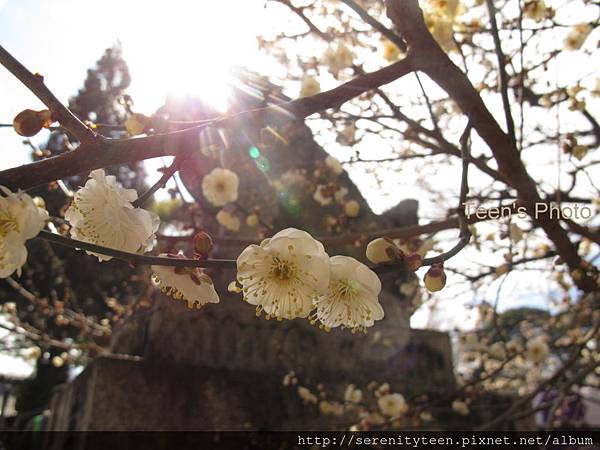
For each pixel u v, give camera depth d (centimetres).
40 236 96
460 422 440
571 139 261
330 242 262
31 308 923
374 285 117
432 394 440
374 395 428
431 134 282
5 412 1060
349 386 386
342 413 398
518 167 233
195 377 365
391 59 286
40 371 1027
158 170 194
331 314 121
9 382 1079
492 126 210
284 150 425
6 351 897
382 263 121
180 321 389
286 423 380
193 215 303
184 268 115
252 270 115
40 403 1004
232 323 406
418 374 461
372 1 299
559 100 273
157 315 384
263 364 403
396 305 472
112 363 344
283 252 115
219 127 144
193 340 388
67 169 108
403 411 339
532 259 305
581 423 532
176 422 346
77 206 125
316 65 301
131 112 187
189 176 258
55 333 882
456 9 237
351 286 119
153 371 353
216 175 306
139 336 405
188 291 120
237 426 363
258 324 415
